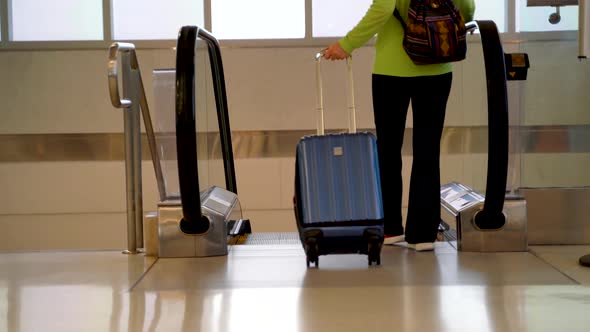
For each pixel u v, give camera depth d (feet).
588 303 11.40
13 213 27.32
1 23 27.09
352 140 14.32
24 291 12.83
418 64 14.38
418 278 13.11
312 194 14.15
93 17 27.20
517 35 27.12
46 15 27.20
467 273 13.43
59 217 27.40
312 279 13.17
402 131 15.21
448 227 18.61
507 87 15.23
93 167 27.30
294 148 27.37
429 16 14.33
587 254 14.69
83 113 27.25
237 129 27.32
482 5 27.40
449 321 10.53
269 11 27.27
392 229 15.74
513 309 11.11
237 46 27.17
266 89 27.27
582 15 14.53
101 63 27.12
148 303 11.84
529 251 15.35
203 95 16.49
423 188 15.15
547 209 16.05
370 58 26.96
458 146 23.08
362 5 27.25
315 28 27.32
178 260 15.20
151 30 27.35
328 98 27.22
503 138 14.39
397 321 10.54
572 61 16.10
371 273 13.55
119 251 16.42
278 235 19.54
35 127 27.25
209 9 27.14
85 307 11.69
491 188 14.64
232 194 18.01
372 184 14.15
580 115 16.07
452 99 20.83
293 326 10.39
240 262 14.80
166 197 15.92
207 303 11.73
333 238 13.92
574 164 16.05
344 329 10.20
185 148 14.43
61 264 15.06
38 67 27.17
